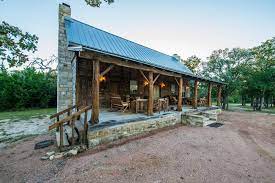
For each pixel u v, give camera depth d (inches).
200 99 554.3
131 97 409.1
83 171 136.3
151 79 296.5
